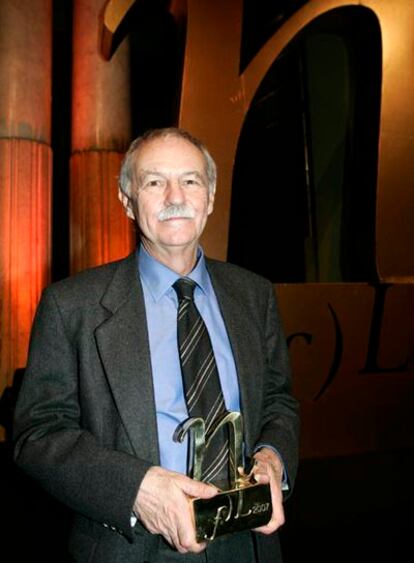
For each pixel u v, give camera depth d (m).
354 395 3.30
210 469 1.06
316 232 4.26
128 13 3.36
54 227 4.86
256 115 4.64
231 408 1.17
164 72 4.66
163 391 1.10
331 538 2.76
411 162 3.53
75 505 0.99
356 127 3.83
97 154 3.51
